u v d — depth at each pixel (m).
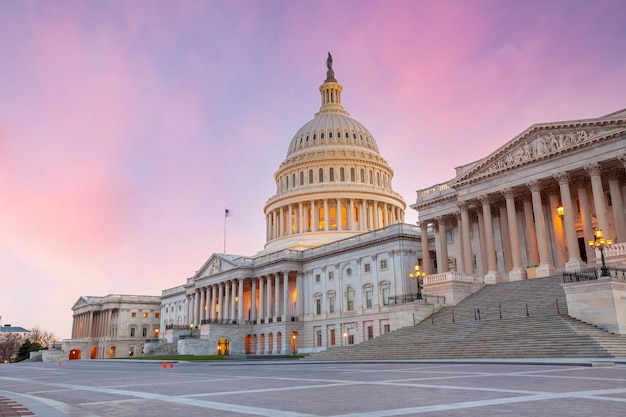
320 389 19.95
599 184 54.59
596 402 14.07
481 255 68.88
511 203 62.84
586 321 40.69
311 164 138.50
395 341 51.25
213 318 126.56
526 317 44.38
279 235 137.75
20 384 29.53
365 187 134.12
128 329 170.38
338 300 99.94
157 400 17.97
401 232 88.44
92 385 26.64
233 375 31.95
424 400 15.51
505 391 17.12
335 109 155.62
